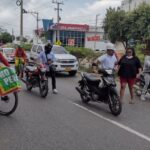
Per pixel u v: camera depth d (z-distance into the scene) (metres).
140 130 8.57
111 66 11.61
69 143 7.31
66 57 22.19
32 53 24.52
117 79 19.39
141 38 50.53
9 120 9.24
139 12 51.81
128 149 7.01
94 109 11.09
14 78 9.48
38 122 9.09
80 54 29.95
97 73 11.40
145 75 13.22
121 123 9.25
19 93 14.08
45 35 70.62
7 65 9.48
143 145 7.30
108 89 10.50
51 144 7.22
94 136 7.89
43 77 13.23
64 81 19.20
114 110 10.22
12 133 7.98
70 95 13.94
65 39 80.50
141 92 13.72
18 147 6.98
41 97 13.25
